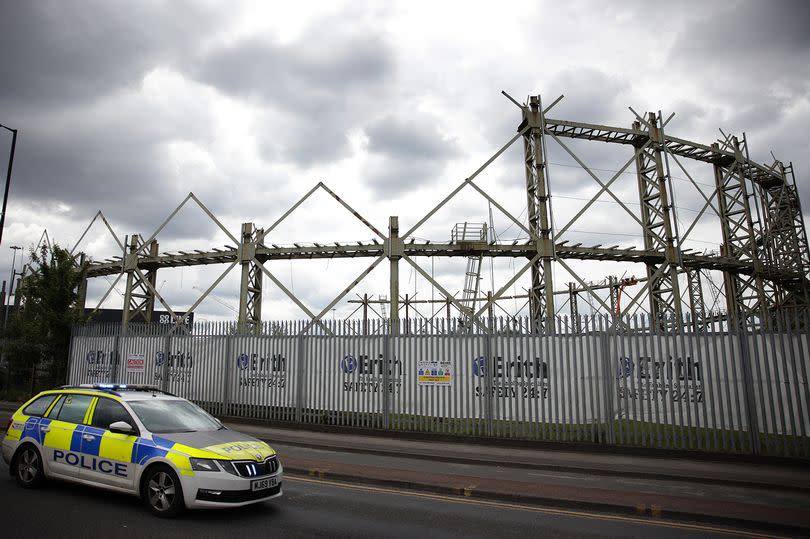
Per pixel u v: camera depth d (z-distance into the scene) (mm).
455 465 12109
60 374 24641
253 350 19547
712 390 12664
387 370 16844
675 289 36812
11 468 8945
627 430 13445
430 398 16078
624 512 8305
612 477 11008
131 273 43406
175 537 6438
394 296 35781
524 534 7070
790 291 44469
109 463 7785
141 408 8203
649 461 12297
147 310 44562
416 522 7516
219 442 7680
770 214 46000
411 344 16625
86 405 8555
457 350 15945
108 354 23078
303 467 11016
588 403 14133
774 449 11836
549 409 14406
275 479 7664
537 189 35875
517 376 14984
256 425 18453
